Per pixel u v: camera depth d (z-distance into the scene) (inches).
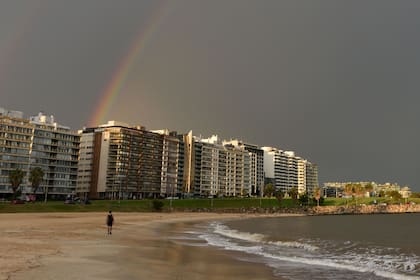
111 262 1073.5
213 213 7701.8
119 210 6063.0
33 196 6417.3
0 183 6461.6
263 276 1033.5
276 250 1796.3
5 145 6614.2
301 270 1170.6
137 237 2085.4
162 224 3855.8
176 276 938.7
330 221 6171.3
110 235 2065.7
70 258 1083.9
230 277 987.3
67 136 7514.8
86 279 801.6
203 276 970.1
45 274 816.9
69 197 7180.1
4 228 2146.9
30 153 6924.2
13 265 895.1
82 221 3304.6
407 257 1742.1
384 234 3395.7
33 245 1343.5
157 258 1250.6
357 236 3105.3
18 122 6845.5
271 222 5492.1
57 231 2100.1
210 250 1631.4
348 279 1051.9
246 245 1980.8
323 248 2059.5
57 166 7308.1
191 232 2874.0
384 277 1117.7
